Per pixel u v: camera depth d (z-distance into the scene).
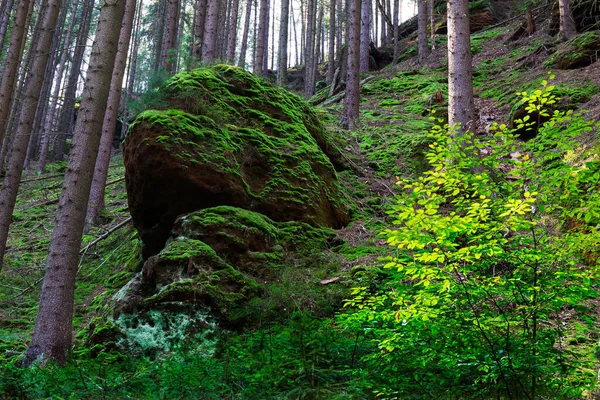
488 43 22.86
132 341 6.12
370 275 6.87
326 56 51.22
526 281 3.52
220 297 6.37
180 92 8.62
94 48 6.91
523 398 3.41
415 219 3.44
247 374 4.36
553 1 21.28
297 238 8.09
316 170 9.55
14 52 11.19
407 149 12.35
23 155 9.91
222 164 7.97
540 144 3.78
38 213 16.03
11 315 8.97
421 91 18.09
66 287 6.20
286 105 10.31
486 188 3.85
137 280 6.98
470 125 9.09
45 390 4.43
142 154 7.68
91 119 6.68
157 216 8.35
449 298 3.65
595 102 10.73
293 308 6.32
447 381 3.70
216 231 7.23
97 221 13.15
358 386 3.82
